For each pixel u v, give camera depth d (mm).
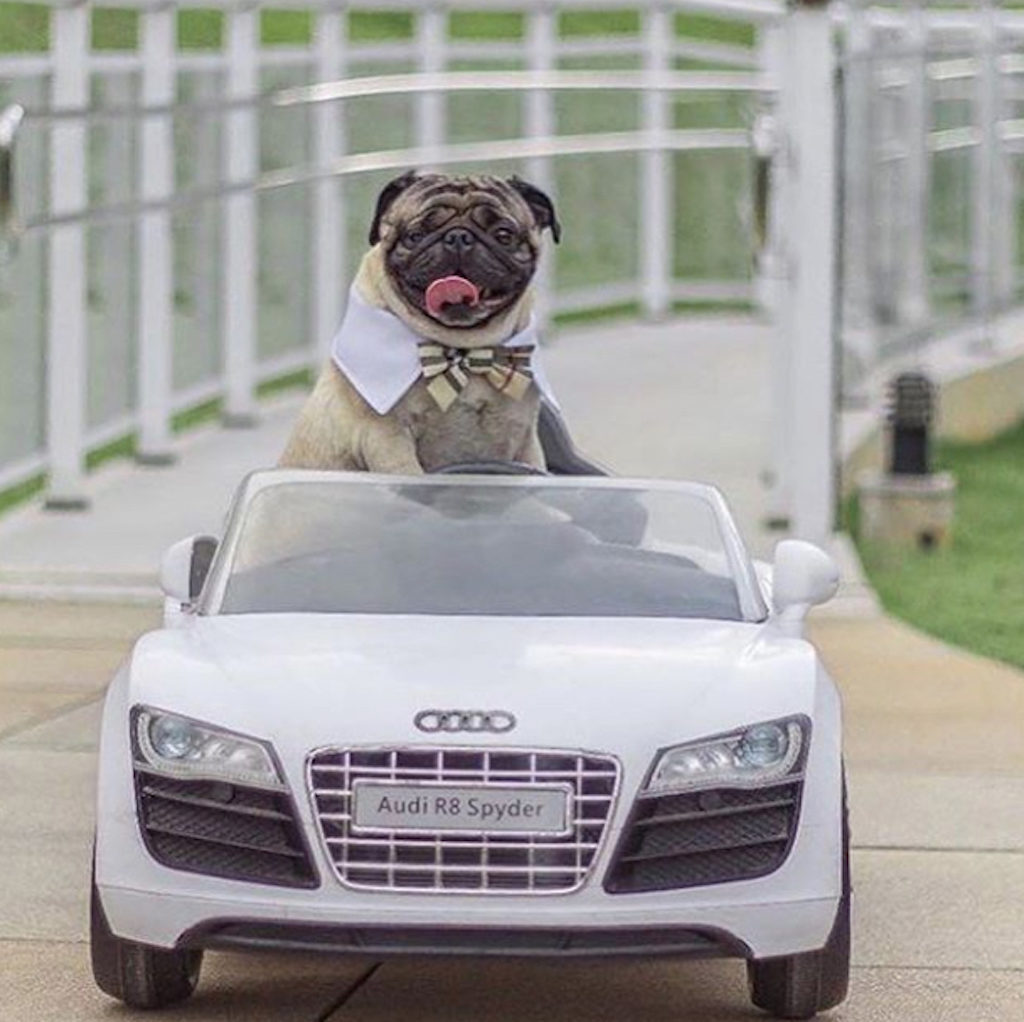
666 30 28531
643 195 30875
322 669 7266
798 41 16938
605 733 6973
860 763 11594
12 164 14430
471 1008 7672
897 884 9383
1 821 10234
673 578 8164
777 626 8016
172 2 20141
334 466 8750
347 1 22328
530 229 8578
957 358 26875
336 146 23500
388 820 6914
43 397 20391
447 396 8539
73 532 18312
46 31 24250
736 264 31875
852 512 20734
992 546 19734
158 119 20594
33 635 15062
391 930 6898
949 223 27891
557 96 29000
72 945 8328
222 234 23859
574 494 8445
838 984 7418
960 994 7895
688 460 21594
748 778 7039
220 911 6969
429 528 8289
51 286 18906
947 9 28906
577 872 6906
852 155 24016
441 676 7211
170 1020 7465
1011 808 10688
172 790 7078
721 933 7000
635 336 29562
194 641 7621
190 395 22953
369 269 8688
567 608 8000
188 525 18688
